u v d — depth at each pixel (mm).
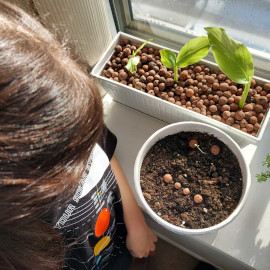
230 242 727
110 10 843
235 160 685
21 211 345
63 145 351
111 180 640
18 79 319
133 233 764
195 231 597
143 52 824
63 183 372
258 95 726
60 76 356
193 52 694
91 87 409
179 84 771
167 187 697
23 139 321
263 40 727
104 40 789
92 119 388
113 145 716
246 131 698
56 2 607
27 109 322
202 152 702
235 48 604
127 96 794
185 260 1113
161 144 725
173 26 826
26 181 331
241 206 616
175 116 771
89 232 609
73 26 674
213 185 683
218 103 740
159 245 1146
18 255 392
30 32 378
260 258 706
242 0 663
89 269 692
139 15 846
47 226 434
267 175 674
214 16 739
